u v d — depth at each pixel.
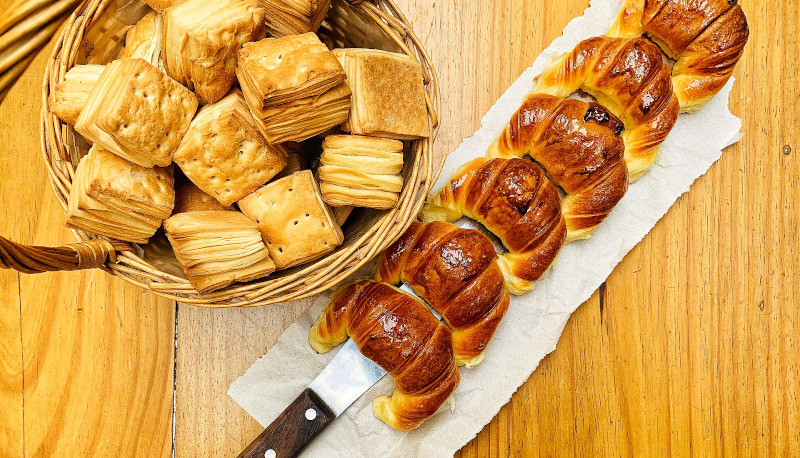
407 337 0.57
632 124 0.61
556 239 0.59
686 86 0.61
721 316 0.64
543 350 0.63
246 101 0.49
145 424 0.61
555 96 0.61
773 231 0.64
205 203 0.54
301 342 0.61
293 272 0.54
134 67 0.47
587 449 0.64
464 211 0.60
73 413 0.61
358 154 0.50
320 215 0.51
